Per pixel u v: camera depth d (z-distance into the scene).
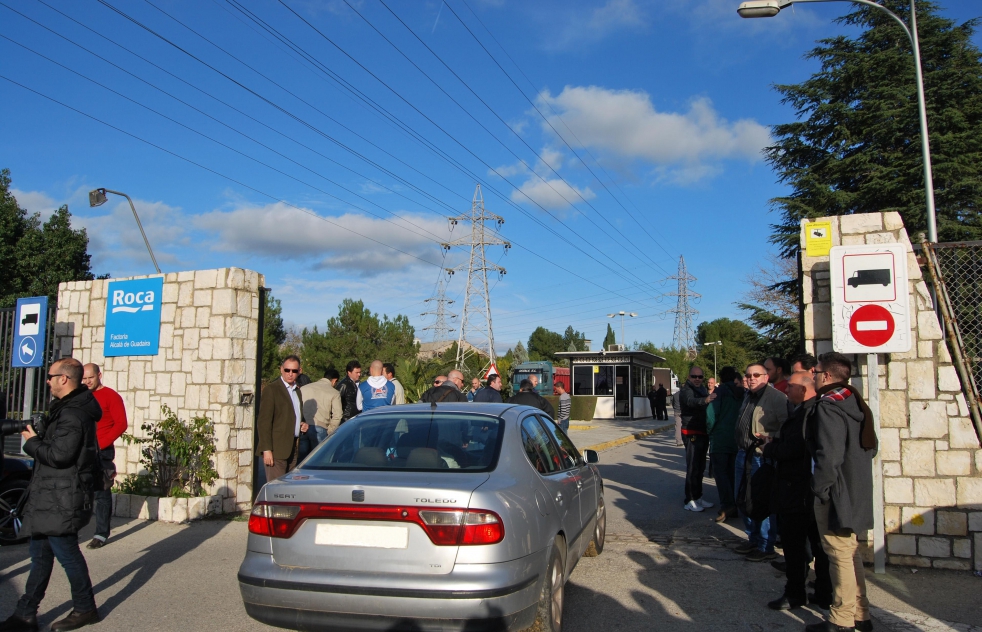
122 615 5.23
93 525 8.50
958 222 20.89
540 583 4.02
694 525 8.55
